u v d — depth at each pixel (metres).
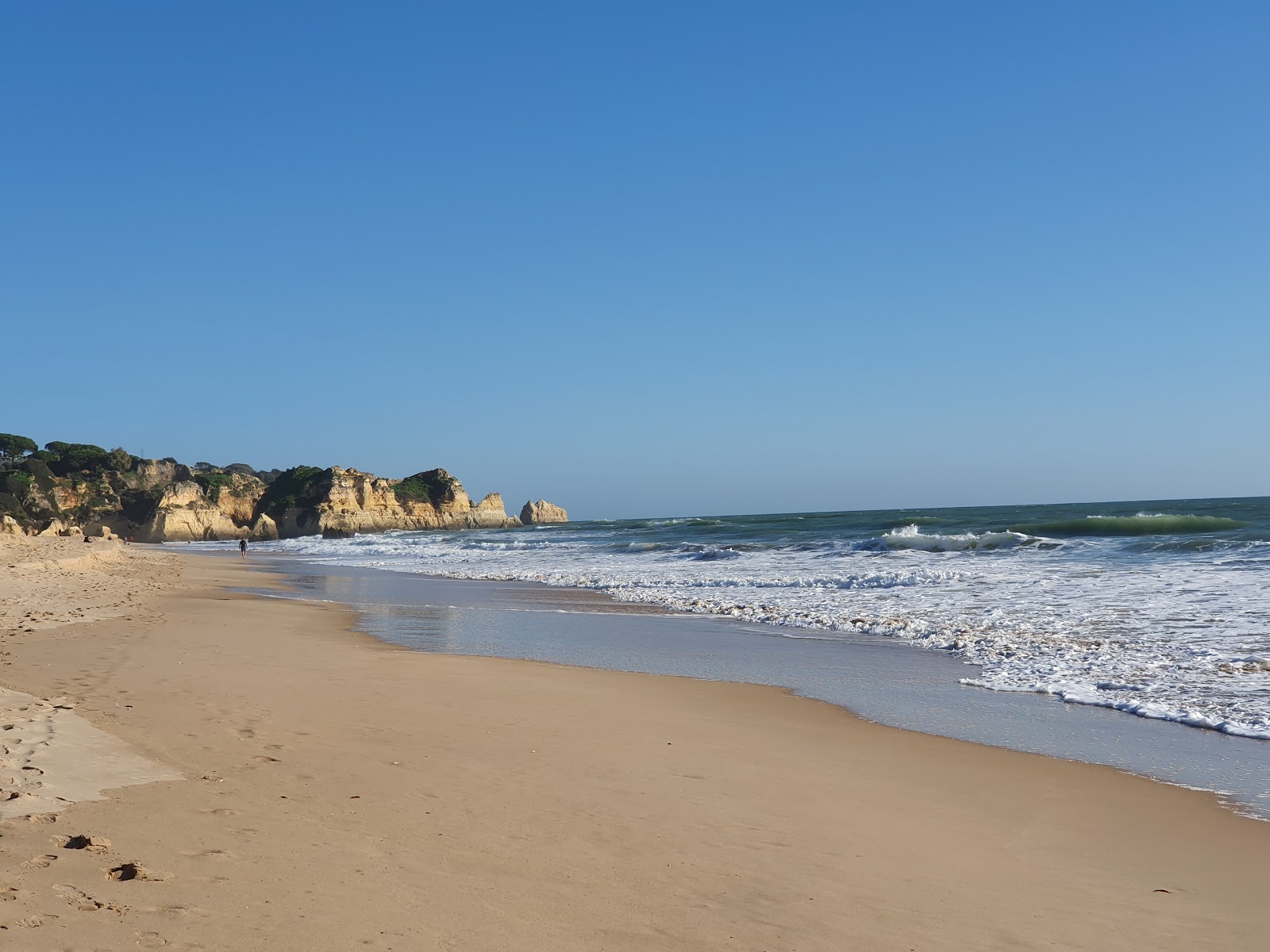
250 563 51.44
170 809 5.64
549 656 14.87
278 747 7.67
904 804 6.98
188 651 13.59
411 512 132.00
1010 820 6.67
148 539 113.38
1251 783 7.60
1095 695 11.04
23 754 6.54
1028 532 42.06
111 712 8.55
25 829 5.04
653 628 18.36
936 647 14.93
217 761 6.99
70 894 4.21
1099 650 13.65
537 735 8.88
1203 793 7.34
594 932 4.34
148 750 7.09
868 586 24.14
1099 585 21.11
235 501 127.88
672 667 13.66
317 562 52.75
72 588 25.27
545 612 21.83
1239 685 11.12
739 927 4.55
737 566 32.94
